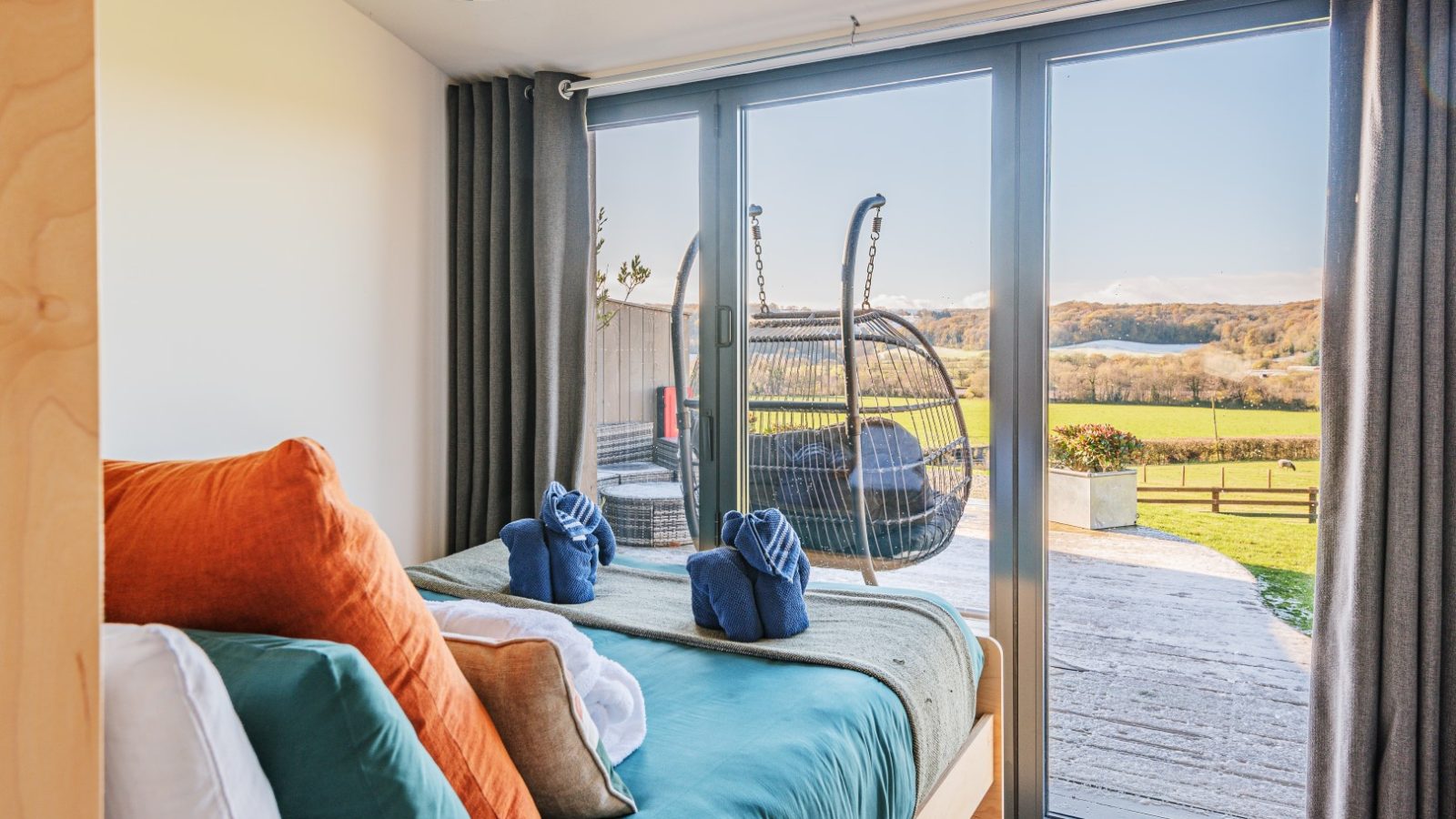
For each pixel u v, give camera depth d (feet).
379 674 2.98
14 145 1.35
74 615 1.41
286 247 7.83
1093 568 7.68
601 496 9.75
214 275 7.22
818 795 4.28
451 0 8.07
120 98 6.51
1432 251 5.82
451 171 9.64
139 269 6.67
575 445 9.23
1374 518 5.93
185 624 2.88
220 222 7.26
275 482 2.84
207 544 2.84
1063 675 7.81
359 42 8.50
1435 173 5.82
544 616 4.52
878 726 5.06
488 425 9.46
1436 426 5.81
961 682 6.28
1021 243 7.68
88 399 1.43
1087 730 7.73
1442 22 5.81
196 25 7.04
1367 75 6.08
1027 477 7.72
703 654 5.95
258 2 7.53
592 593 7.29
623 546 9.64
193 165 7.04
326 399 8.25
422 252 9.32
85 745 1.42
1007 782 7.85
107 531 3.04
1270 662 7.08
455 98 9.65
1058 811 7.78
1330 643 6.30
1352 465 6.15
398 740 2.61
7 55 1.34
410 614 3.15
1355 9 6.14
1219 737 7.26
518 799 3.30
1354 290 6.18
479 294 9.42
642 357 9.55
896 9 7.59
